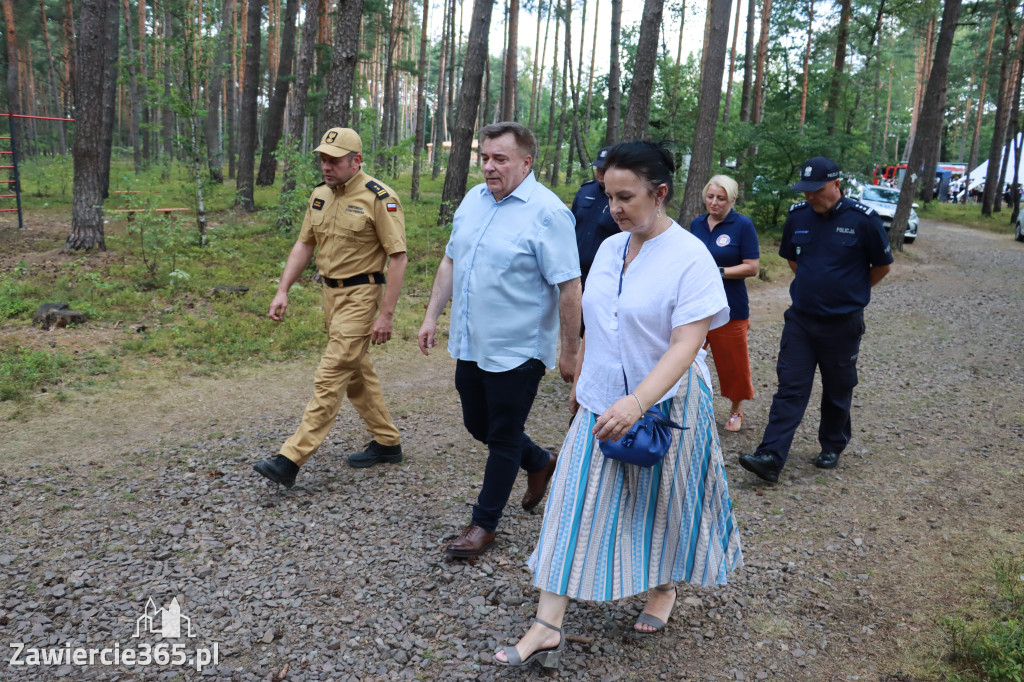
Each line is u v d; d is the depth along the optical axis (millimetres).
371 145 14336
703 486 2635
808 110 27859
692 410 2602
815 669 2705
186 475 4359
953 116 65438
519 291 3303
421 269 11625
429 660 2699
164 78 12297
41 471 4383
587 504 2512
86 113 11336
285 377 6535
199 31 12172
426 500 4090
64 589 3109
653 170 2365
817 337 4473
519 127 3281
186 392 6012
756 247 5113
